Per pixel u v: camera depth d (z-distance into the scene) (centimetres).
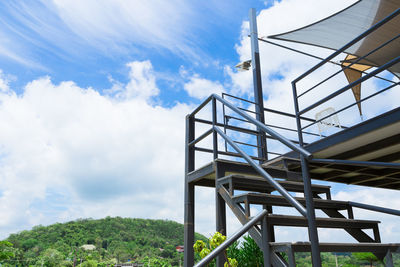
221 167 314
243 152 265
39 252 11206
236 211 249
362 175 467
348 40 787
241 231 183
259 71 655
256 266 397
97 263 11419
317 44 827
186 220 365
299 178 364
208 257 161
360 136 320
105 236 13875
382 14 677
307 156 177
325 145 363
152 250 13500
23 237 12119
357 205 290
